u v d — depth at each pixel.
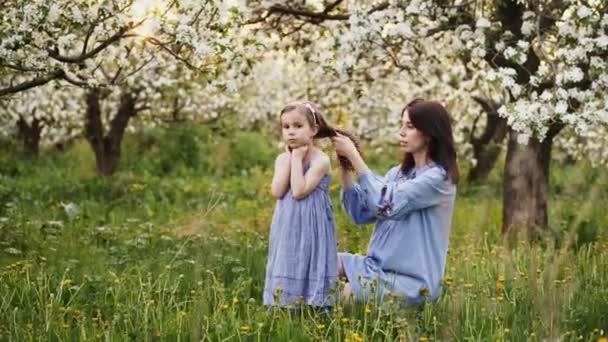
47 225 7.56
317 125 4.58
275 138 18.25
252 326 4.22
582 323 4.23
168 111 15.18
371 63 8.09
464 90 9.71
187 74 8.65
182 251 6.29
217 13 6.03
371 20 6.71
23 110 13.64
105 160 13.86
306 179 4.53
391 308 4.19
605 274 5.34
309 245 4.52
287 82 14.11
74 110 14.59
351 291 4.48
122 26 5.89
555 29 6.95
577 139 12.84
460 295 4.38
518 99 6.70
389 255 4.55
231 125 17.69
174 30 5.80
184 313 4.22
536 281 4.56
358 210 4.66
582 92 6.30
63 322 4.24
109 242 7.11
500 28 7.23
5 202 9.66
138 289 4.94
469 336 4.04
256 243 6.86
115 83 6.52
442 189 4.50
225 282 5.47
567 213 8.69
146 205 9.77
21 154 16.62
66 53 6.70
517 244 6.98
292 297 4.51
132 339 4.09
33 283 4.82
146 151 17.61
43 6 5.46
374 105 11.62
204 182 13.58
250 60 6.82
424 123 4.54
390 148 15.33
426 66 7.75
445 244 4.66
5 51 5.52
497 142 12.62
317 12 7.61
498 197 11.73
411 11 6.68
